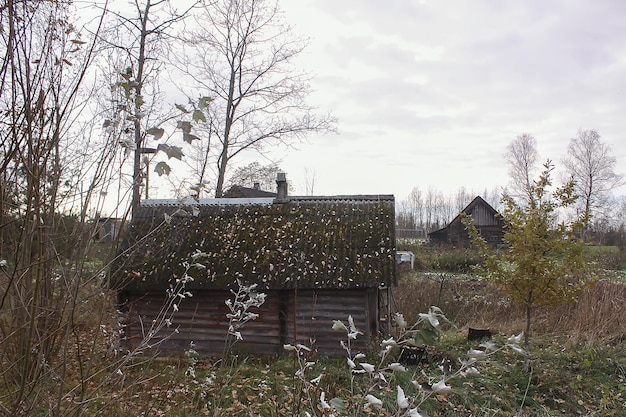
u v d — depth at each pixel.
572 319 11.87
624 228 43.47
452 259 26.72
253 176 23.12
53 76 2.87
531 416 6.68
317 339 9.97
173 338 10.21
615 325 10.97
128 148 2.89
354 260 10.17
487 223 37.59
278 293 10.19
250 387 6.35
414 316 13.58
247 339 10.15
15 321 3.43
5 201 2.89
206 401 5.64
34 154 2.73
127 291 10.10
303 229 11.12
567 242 8.41
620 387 7.25
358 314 9.98
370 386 2.40
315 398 3.72
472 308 14.35
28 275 3.34
